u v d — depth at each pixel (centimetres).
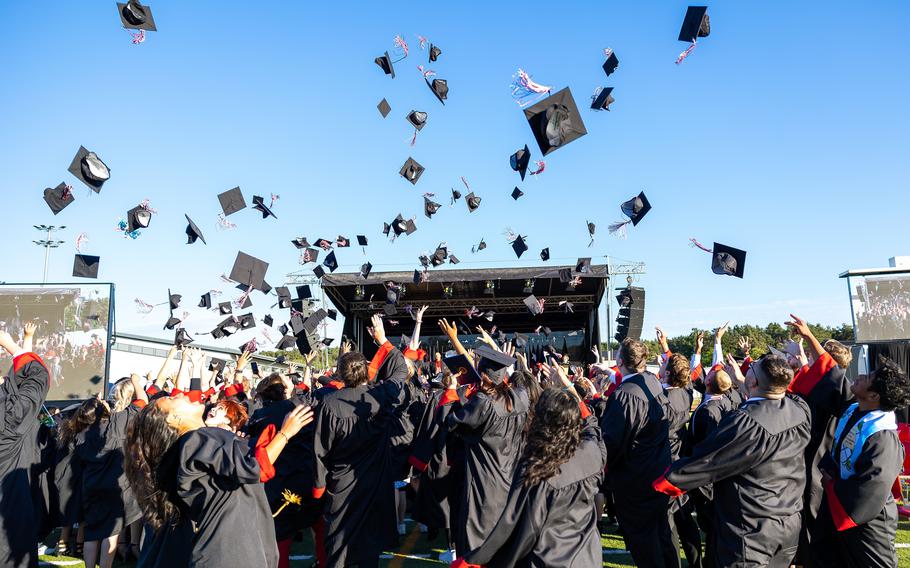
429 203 1159
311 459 520
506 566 281
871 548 362
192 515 287
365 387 488
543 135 527
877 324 1146
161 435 292
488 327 2302
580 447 297
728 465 333
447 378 530
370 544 464
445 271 1875
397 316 2152
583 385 687
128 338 1952
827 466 390
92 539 527
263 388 553
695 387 623
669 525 459
